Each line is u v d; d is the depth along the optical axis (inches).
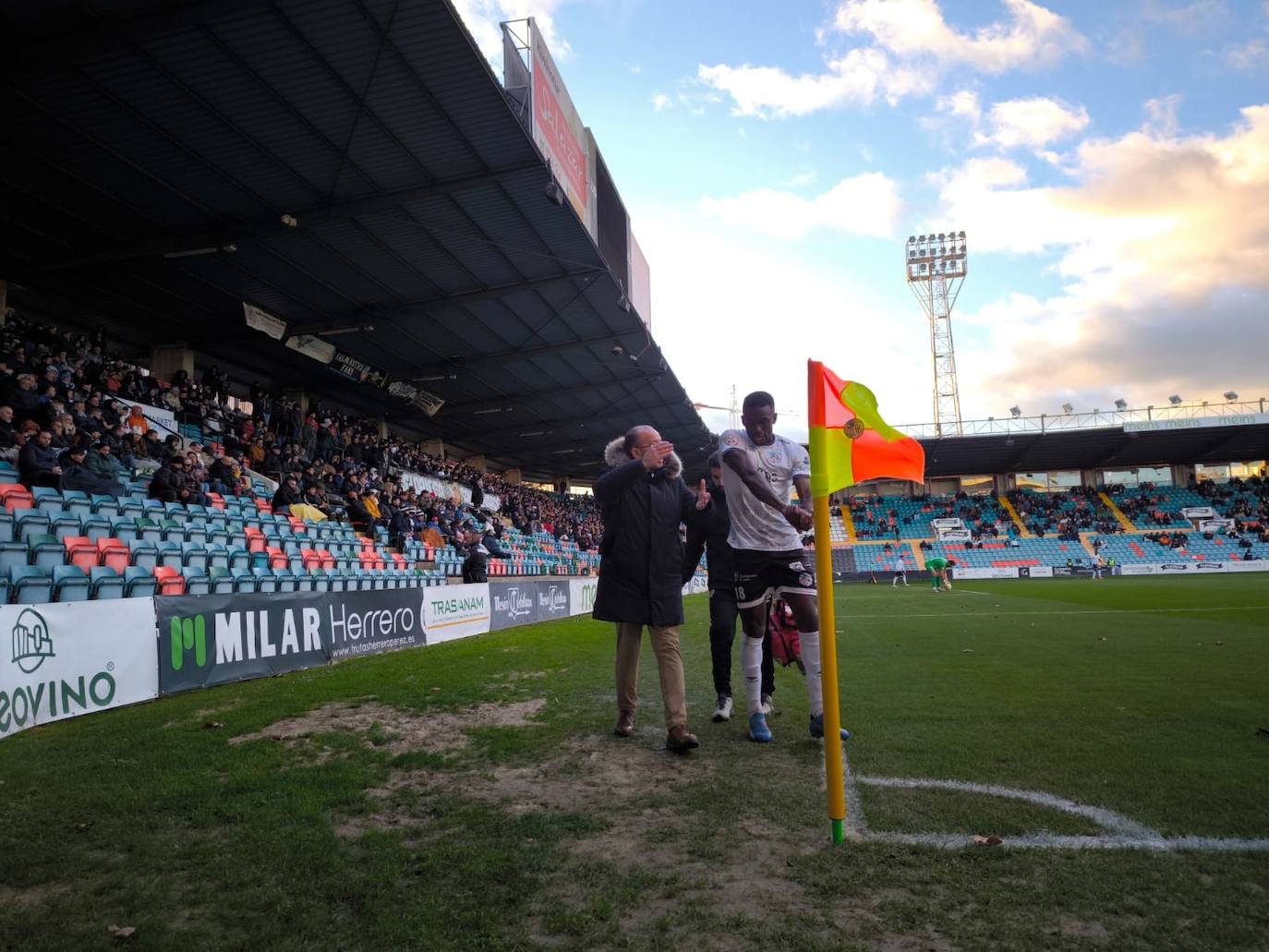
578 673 269.7
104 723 196.2
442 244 621.3
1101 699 201.3
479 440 1428.4
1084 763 139.1
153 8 354.3
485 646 370.6
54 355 514.3
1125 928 78.7
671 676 158.4
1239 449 1776.6
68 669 207.2
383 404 1095.0
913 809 116.0
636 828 111.0
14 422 425.7
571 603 663.1
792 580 165.5
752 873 94.3
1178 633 378.6
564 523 1524.4
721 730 176.9
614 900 87.5
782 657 191.2
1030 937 77.2
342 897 90.0
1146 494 1877.5
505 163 513.0
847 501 2021.4
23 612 192.9
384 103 441.4
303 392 1005.2
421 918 84.0
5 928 83.6
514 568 933.8
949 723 174.6
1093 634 379.6
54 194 498.3
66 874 97.7
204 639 258.8
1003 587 1080.2
